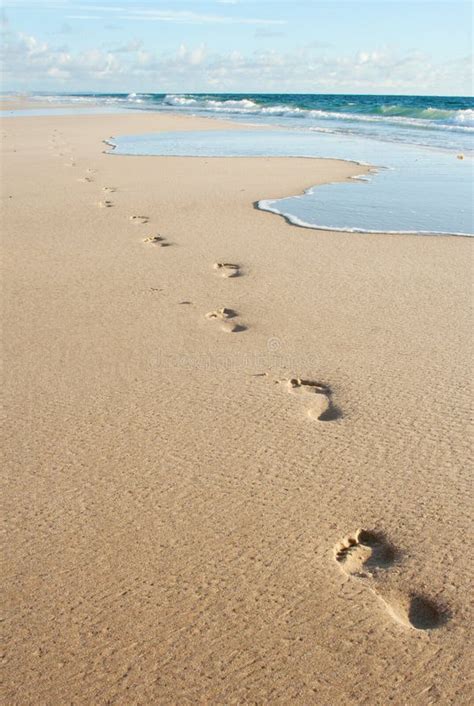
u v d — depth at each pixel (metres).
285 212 8.91
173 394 3.87
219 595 2.40
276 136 21.84
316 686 2.05
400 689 2.04
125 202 9.66
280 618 2.30
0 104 59.78
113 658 2.16
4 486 3.04
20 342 4.61
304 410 3.68
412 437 3.38
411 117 32.16
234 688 2.05
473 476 3.05
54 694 2.04
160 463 3.20
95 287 5.75
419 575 2.48
